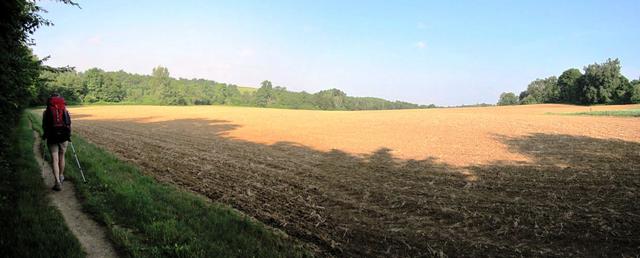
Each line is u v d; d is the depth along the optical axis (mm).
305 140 22000
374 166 12875
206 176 10578
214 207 7031
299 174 11328
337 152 16641
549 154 15039
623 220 6805
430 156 15242
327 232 6426
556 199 8328
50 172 9133
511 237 6211
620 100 77625
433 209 7742
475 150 16906
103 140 20094
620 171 11086
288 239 5969
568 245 5855
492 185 9805
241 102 124688
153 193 7605
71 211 6434
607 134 22016
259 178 10508
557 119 36281
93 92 101688
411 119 41375
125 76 130750
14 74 8102
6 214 5473
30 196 6496
